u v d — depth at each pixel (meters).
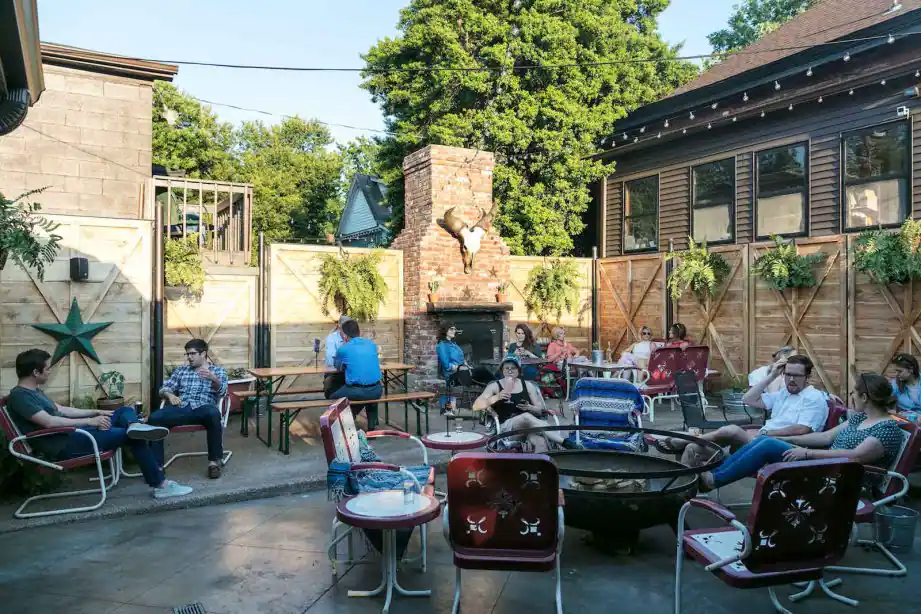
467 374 9.59
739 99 13.09
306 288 11.00
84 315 7.61
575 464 5.31
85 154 12.26
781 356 7.72
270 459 7.25
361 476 4.56
